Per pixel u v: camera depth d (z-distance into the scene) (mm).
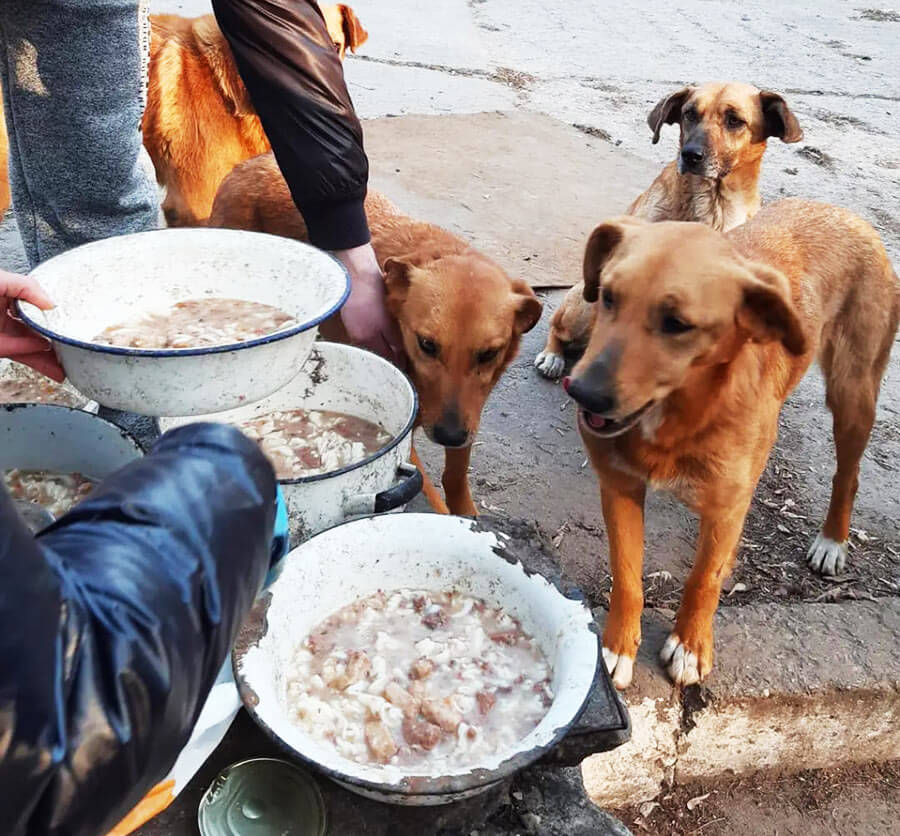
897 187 6781
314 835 1662
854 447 3059
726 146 4723
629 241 2314
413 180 5812
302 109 2408
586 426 2262
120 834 1470
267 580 1602
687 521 3307
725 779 2689
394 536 1953
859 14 13617
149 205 3037
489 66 8992
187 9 8492
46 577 797
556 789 1934
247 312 2090
